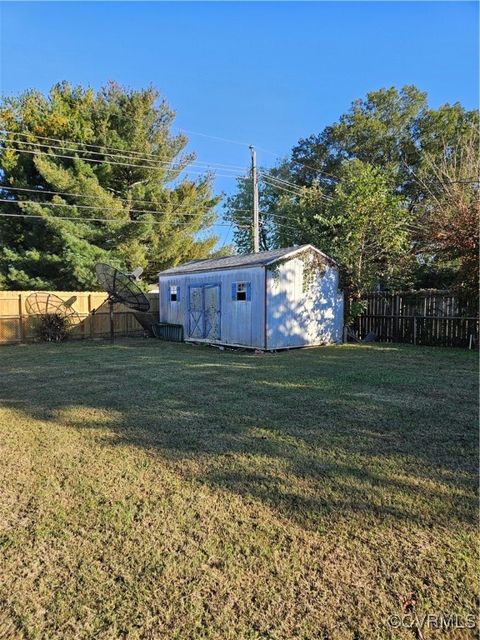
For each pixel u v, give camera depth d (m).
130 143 18.45
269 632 1.74
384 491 2.91
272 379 6.64
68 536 2.42
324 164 25.84
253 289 10.73
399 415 4.63
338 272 12.41
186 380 6.63
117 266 17.16
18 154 17.16
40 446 3.84
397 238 12.16
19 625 1.79
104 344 12.55
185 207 19.88
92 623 1.80
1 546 2.33
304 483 3.05
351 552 2.24
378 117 24.44
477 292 10.55
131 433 4.16
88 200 17.11
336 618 1.81
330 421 4.45
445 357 9.05
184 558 2.21
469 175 12.67
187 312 13.30
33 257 16.83
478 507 2.69
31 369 7.92
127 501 2.81
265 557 2.21
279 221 23.52
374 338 12.98
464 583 2.00
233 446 3.78
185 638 1.72
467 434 4.01
